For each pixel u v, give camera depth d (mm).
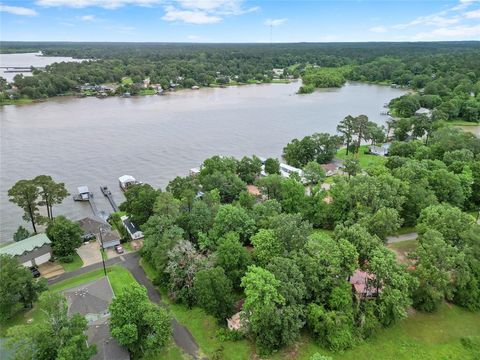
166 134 177000
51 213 95500
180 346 53344
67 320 46594
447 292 58656
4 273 56156
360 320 54969
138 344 49875
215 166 107312
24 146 157250
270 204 80250
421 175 91875
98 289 61281
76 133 177500
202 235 70375
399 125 158000
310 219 85875
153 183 121625
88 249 80250
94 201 109250
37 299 60469
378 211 70938
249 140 167750
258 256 62875
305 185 112500
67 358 41625
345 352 52469
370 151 147375
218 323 57375
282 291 52031
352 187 82438
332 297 54625
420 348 53531
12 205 105500
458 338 55500
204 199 83562
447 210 69000
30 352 43094
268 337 51438
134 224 86625
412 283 57000
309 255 58438
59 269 72812
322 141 133750
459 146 118875
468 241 63000
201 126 192500
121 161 141375
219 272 57656
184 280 62531
